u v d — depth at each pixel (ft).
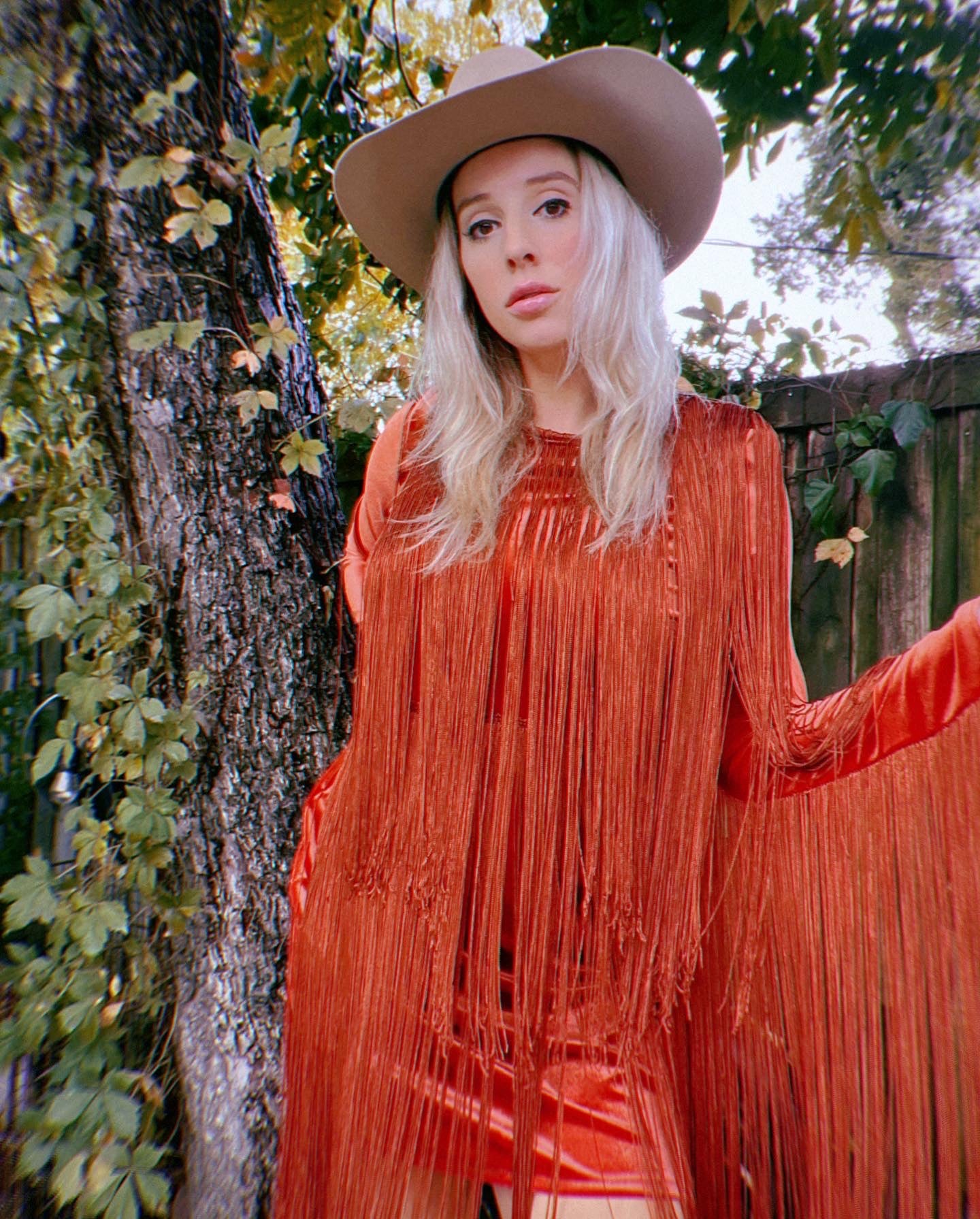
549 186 4.39
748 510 4.12
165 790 5.59
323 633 5.99
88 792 6.37
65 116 5.50
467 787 4.16
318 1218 4.42
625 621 4.02
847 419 7.98
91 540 5.73
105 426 5.71
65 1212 6.04
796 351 8.02
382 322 10.61
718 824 4.27
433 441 4.73
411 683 4.40
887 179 9.33
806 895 3.93
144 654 5.77
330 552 6.15
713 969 4.26
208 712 5.75
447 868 4.14
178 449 5.68
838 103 7.86
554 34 8.22
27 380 5.72
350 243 9.52
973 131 8.32
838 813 3.86
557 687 4.07
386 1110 4.09
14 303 5.58
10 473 6.06
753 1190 4.16
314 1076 4.46
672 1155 3.87
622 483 4.14
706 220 5.11
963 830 3.54
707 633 4.00
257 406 5.72
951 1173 3.58
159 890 5.66
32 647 7.89
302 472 6.14
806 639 8.25
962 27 7.36
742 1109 4.23
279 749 5.79
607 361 4.34
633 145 4.58
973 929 3.53
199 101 5.82
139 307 5.61
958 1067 3.60
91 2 5.43
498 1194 4.26
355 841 4.40
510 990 4.25
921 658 3.64
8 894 5.63
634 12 7.68
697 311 8.16
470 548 4.27
